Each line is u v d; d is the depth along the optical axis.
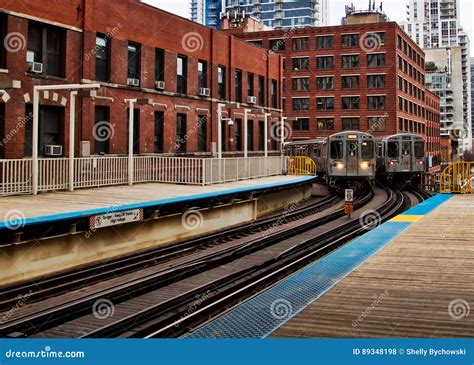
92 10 22.14
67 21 21.14
